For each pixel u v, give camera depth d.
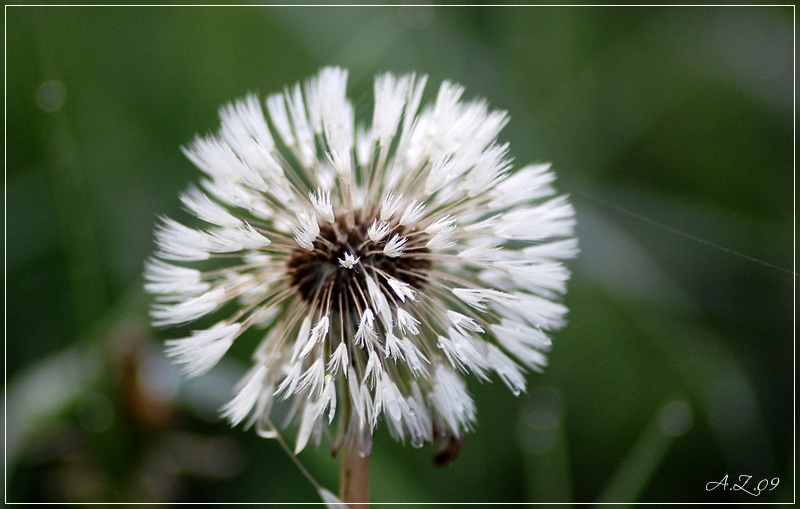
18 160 0.30
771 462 0.28
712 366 0.29
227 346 0.24
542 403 0.29
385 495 0.28
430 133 0.25
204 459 0.28
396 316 0.24
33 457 0.28
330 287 0.24
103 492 0.28
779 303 0.30
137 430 0.28
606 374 0.30
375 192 0.25
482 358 0.24
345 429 0.24
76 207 0.28
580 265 0.30
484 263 0.24
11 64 0.30
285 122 0.25
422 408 0.24
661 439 0.28
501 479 0.29
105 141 0.30
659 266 0.30
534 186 0.25
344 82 0.25
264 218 0.25
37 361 0.29
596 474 0.29
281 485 0.28
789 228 0.30
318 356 0.24
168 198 0.30
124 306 0.28
